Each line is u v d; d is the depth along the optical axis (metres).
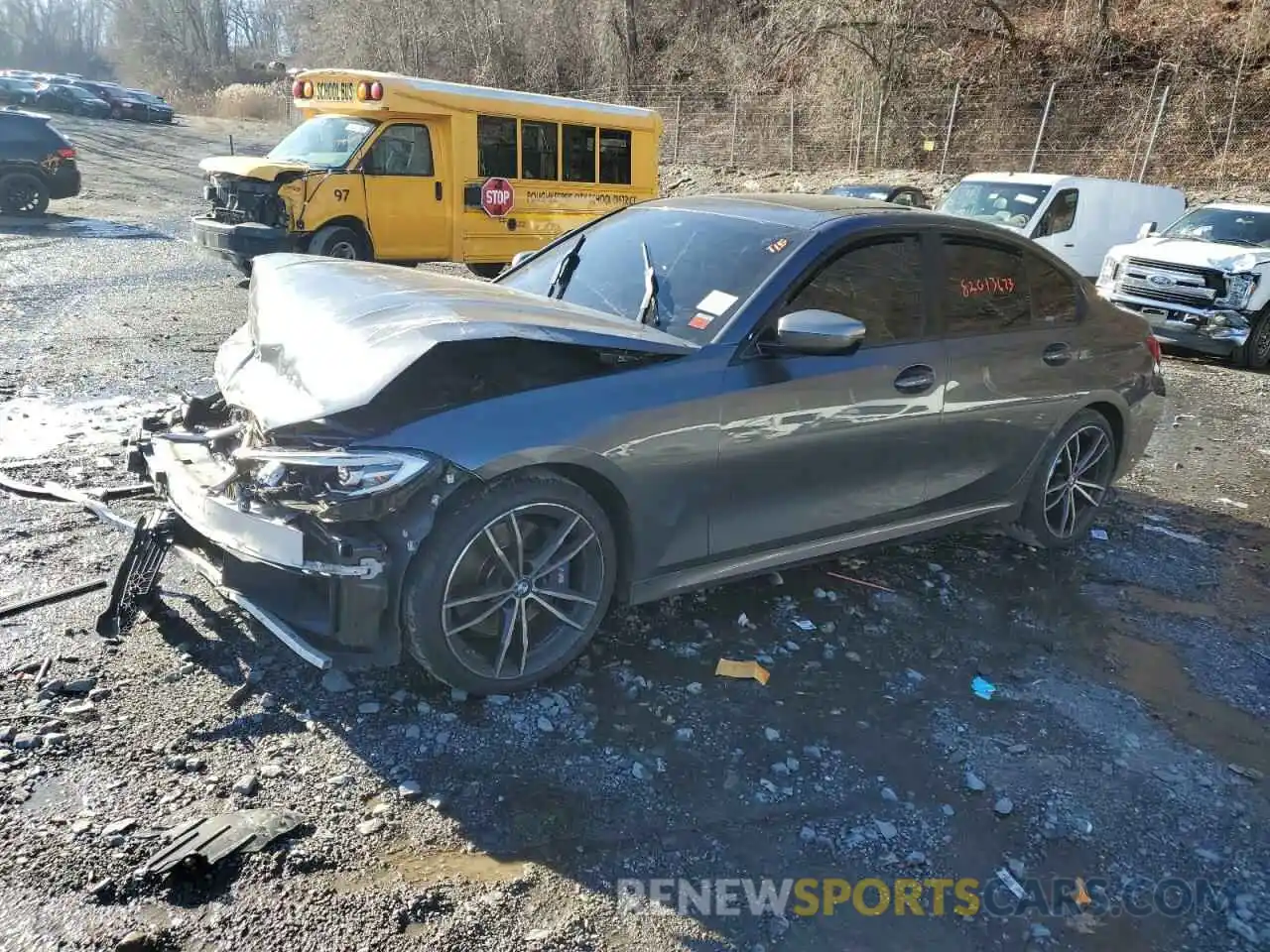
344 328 3.24
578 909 2.43
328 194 10.94
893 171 25.30
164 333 8.64
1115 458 5.26
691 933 2.39
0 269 11.31
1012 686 3.67
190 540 3.48
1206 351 11.06
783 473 3.75
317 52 46.34
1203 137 21.89
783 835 2.77
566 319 3.35
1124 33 23.94
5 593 3.67
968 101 25.08
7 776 2.70
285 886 2.41
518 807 2.77
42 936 2.20
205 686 3.19
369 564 2.90
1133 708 3.59
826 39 26.70
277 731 3.01
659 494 3.43
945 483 4.40
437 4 38.69
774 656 3.72
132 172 25.16
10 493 4.66
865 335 3.97
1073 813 2.97
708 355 3.53
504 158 12.46
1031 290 4.71
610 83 33.56
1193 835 2.92
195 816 2.61
